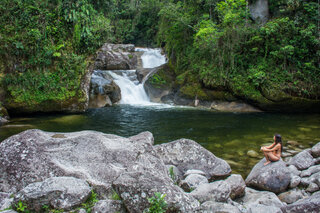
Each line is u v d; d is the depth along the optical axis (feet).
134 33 104.73
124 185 8.57
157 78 54.44
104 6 51.21
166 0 64.85
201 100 46.88
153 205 7.95
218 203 9.19
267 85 40.57
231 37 44.45
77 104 38.60
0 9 34.32
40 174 10.27
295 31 42.86
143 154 12.42
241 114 39.45
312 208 9.01
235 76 43.52
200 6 55.52
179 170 14.92
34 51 35.42
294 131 27.94
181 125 31.48
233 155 20.31
